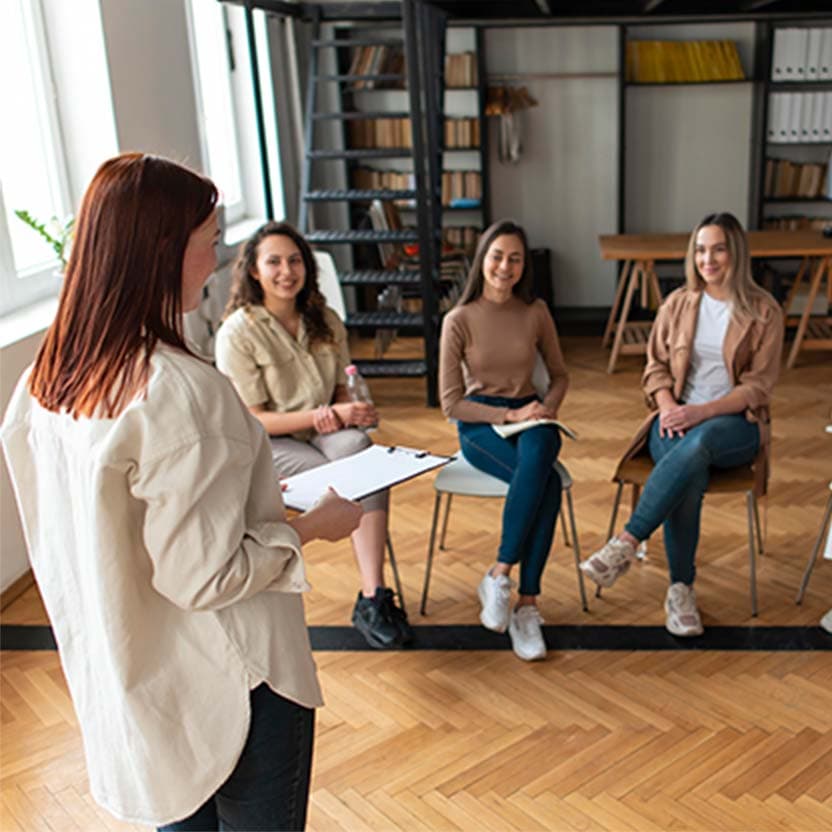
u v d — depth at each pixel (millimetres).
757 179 7164
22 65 4156
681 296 3367
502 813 2344
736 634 3113
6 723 2777
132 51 4508
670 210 7551
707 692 2809
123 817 1439
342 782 2471
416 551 3791
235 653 1335
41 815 2402
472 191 7422
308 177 5980
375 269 7301
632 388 5887
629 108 7363
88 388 1235
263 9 5762
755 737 2600
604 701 2781
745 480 3162
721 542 3768
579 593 3414
